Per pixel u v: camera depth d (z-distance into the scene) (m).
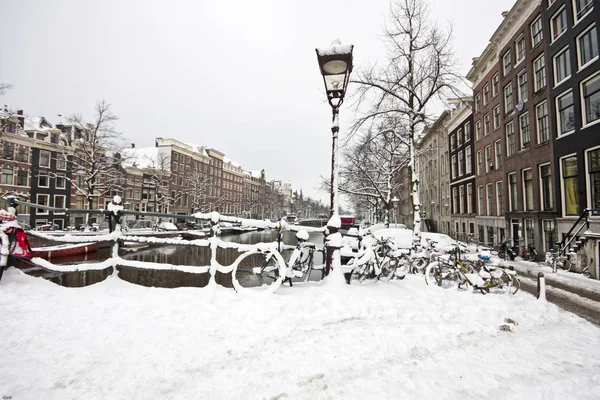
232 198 72.75
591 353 3.70
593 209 10.71
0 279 4.57
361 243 6.38
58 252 15.23
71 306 3.86
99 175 30.56
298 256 5.38
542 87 14.19
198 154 58.31
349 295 4.76
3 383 2.40
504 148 17.83
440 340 3.74
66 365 2.70
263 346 3.23
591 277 10.11
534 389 2.79
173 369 2.74
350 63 5.54
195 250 22.31
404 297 5.13
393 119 12.12
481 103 21.84
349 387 2.65
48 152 31.19
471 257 7.10
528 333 4.28
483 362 3.29
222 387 2.54
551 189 13.63
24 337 3.09
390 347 3.42
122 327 3.41
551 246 13.27
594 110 11.11
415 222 10.66
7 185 27.80
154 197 44.78
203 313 3.82
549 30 13.40
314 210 148.25
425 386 2.74
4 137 27.44
